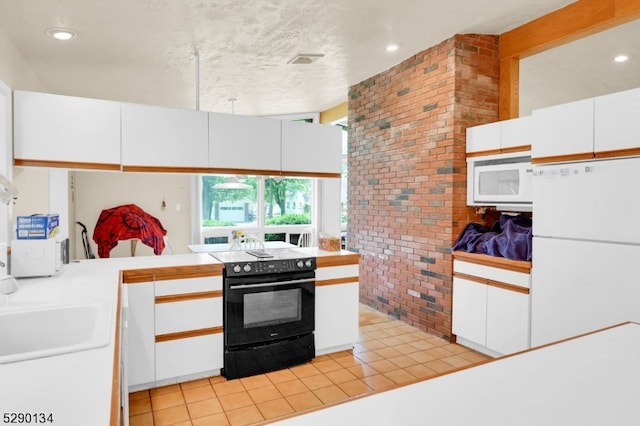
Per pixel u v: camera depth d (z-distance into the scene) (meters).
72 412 0.77
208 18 2.96
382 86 4.44
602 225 2.45
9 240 2.52
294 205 6.84
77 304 1.66
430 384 0.95
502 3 2.94
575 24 2.96
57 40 3.26
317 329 3.28
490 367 1.05
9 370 0.99
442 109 3.65
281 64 4.06
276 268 3.03
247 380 2.88
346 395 2.65
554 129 2.72
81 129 2.91
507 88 3.62
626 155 2.34
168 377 2.76
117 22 2.96
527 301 2.89
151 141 3.15
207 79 4.50
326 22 3.13
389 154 4.36
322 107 6.19
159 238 5.96
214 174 3.40
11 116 2.69
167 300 2.73
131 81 4.50
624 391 0.91
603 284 2.44
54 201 3.79
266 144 3.62
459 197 3.60
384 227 4.47
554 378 0.98
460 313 3.50
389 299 4.41
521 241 2.98
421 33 3.43
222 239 6.71
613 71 4.38
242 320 2.91
